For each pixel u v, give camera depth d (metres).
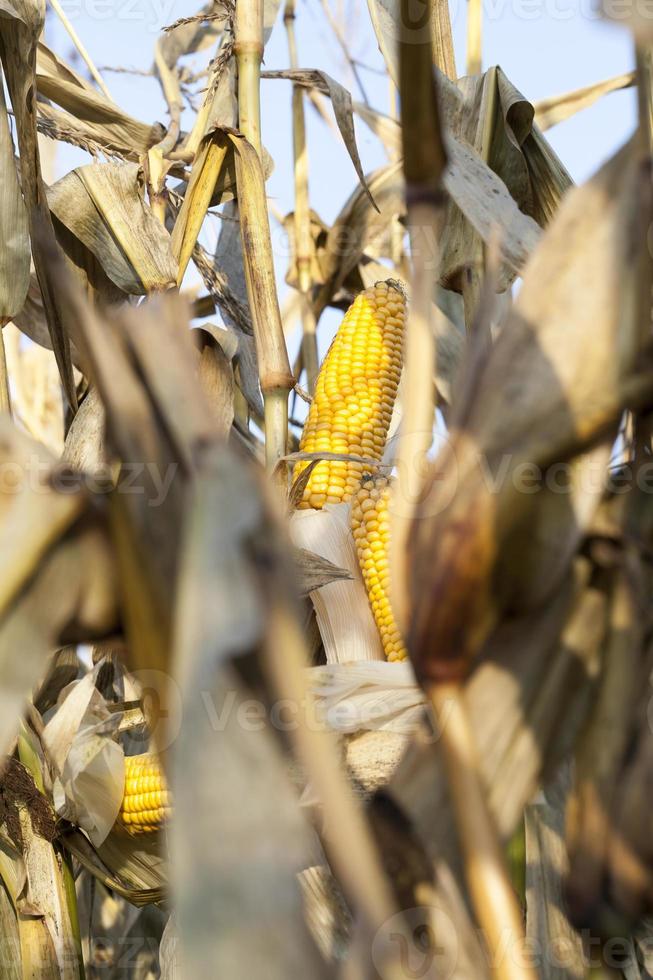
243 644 0.71
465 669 0.84
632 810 0.89
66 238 3.72
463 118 3.73
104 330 0.81
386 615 2.45
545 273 0.91
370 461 2.66
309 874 1.64
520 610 0.88
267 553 0.74
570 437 0.85
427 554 0.85
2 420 0.85
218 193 3.85
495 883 0.80
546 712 0.92
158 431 0.79
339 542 2.58
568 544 0.87
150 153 4.11
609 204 0.91
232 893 0.69
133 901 2.93
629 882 0.89
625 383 0.86
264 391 3.15
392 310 3.03
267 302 3.22
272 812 0.71
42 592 0.83
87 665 4.15
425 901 0.87
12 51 3.37
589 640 0.93
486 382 0.88
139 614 0.79
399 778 0.92
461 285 3.46
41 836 2.89
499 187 3.00
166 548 0.78
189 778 0.71
